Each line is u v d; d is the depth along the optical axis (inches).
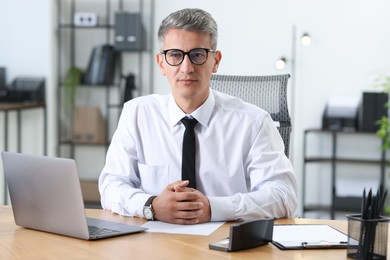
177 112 98.2
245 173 99.7
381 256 69.6
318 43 219.6
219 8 225.1
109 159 102.0
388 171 218.5
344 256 71.4
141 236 79.0
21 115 230.7
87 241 76.5
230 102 100.9
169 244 75.1
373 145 221.1
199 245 74.9
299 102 222.5
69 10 238.4
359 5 216.2
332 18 218.4
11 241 77.0
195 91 91.2
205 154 97.7
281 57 211.5
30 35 230.8
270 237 75.7
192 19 88.8
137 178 102.3
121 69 236.4
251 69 224.2
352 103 213.3
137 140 100.9
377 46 216.2
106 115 238.4
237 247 72.5
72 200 76.5
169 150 99.3
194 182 96.8
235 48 224.7
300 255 71.4
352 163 221.6
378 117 207.5
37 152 231.1
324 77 220.1
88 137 232.5
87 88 240.1
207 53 90.0
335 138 216.7
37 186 79.9
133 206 89.3
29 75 231.8
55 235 79.7
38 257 70.1
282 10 221.1
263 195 90.2
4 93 226.7
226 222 87.2
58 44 237.1
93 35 237.9
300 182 225.1
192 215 85.4
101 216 91.0
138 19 224.5
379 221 69.4
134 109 102.0
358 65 217.8
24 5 230.5
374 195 72.0
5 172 83.7
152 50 233.3
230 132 98.5
